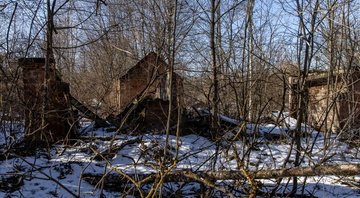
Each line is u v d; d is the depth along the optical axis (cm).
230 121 778
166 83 1169
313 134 941
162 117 886
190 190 518
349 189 532
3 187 429
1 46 554
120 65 956
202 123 893
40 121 640
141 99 465
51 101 648
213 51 613
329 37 468
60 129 679
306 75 441
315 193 511
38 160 559
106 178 507
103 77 922
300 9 422
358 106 924
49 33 612
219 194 462
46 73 630
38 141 640
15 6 556
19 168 498
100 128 943
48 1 590
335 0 458
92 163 588
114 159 630
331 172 336
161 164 368
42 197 421
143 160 618
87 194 456
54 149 639
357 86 933
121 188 508
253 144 446
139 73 1512
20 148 592
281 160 686
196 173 409
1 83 545
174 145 745
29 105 637
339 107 905
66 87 704
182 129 894
